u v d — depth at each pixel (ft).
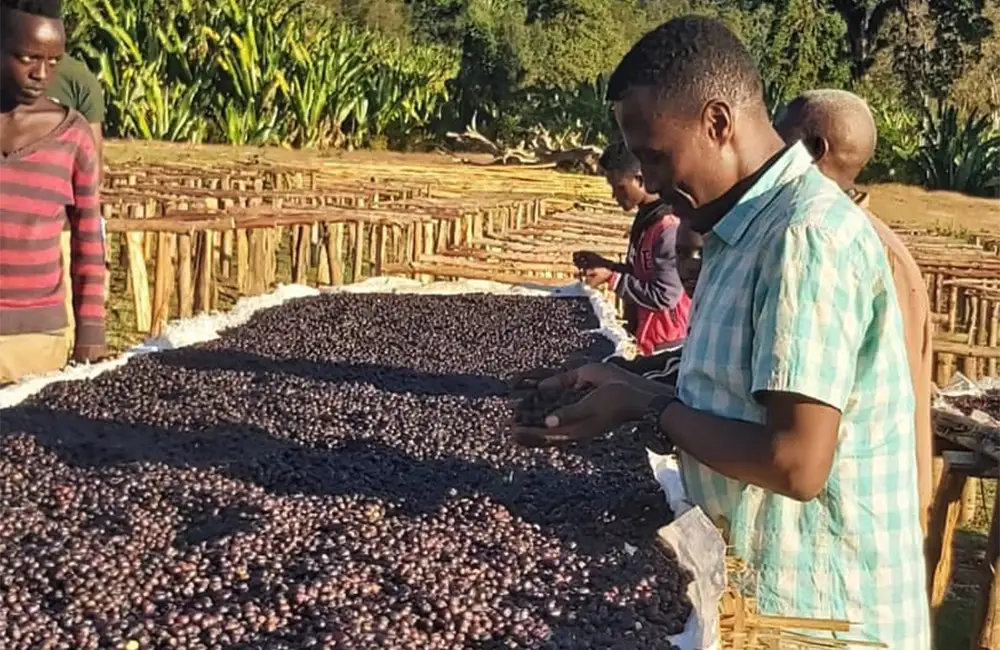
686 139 7.75
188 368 16.69
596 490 10.91
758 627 8.05
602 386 8.63
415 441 12.94
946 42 113.70
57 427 13.23
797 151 7.86
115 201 29.01
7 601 8.16
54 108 15.02
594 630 7.93
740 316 7.82
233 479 11.21
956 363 28.73
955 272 31.32
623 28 112.88
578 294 25.39
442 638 7.75
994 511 16.60
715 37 7.77
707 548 8.27
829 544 8.14
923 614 8.43
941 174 82.69
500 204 40.47
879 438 8.03
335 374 16.83
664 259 19.94
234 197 33.99
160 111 70.64
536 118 96.17
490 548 9.24
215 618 7.83
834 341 7.39
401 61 95.35
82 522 10.00
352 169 55.06
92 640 7.59
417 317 21.89
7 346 14.88
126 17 70.74
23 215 14.64
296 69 79.77
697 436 7.86
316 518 9.92
